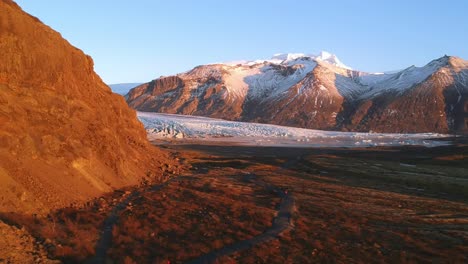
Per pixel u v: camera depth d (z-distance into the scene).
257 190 46.66
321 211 35.44
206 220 29.50
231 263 20.56
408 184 61.03
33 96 34.31
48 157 31.97
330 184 55.88
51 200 28.34
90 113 42.88
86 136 39.41
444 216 36.56
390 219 33.75
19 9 40.78
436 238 27.78
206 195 40.12
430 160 101.50
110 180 39.12
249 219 30.67
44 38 39.16
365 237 27.14
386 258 22.83
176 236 25.16
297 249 23.80
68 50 44.44
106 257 20.36
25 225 22.45
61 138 34.88
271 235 26.62
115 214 29.45
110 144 43.28
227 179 54.94
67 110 38.25
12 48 33.84
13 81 33.19
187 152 100.62
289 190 47.41
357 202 41.88
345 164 84.75
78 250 20.34
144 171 51.22
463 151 122.31
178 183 47.53
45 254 19.27
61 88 39.62
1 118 29.14
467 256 23.86
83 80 47.78
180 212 31.83
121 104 63.44
